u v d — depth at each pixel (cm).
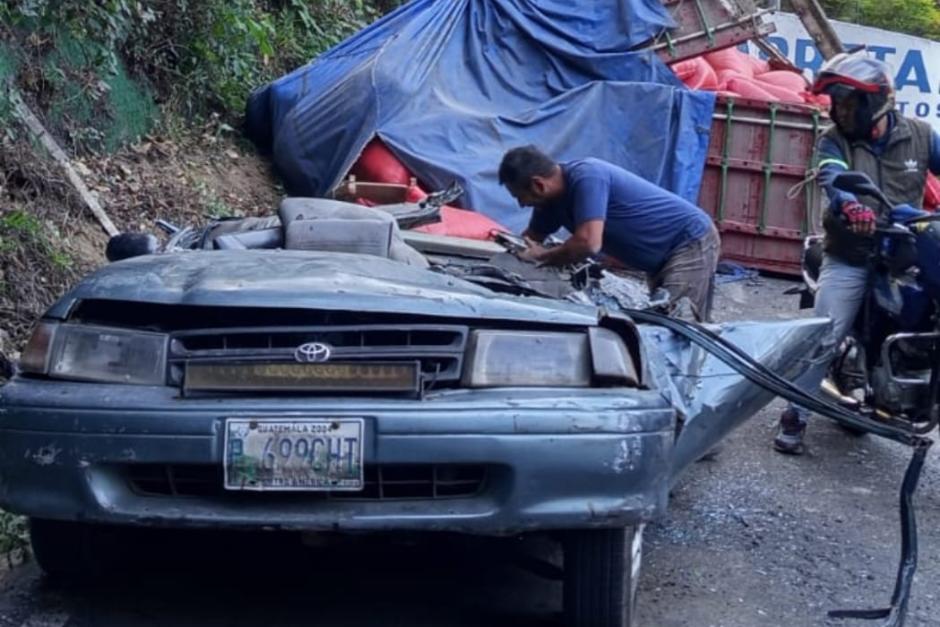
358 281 376
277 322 368
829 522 533
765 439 652
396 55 953
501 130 948
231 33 991
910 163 585
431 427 346
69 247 696
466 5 1009
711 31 1027
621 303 485
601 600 381
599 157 975
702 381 448
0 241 642
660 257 579
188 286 374
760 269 1046
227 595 428
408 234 531
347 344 364
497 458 347
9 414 360
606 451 352
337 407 349
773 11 1082
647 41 1010
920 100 1322
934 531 529
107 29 816
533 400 354
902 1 1914
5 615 404
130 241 459
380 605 423
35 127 732
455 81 973
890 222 550
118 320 380
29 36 764
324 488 347
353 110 930
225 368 357
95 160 814
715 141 1030
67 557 417
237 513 355
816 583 465
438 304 366
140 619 405
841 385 598
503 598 431
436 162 913
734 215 1041
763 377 439
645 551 489
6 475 361
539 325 371
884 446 648
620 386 367
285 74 1105
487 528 351
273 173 998
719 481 581
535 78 992
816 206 1021
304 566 456
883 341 572
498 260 518
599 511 353
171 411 350
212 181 914
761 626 423
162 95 936
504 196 914
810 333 505
